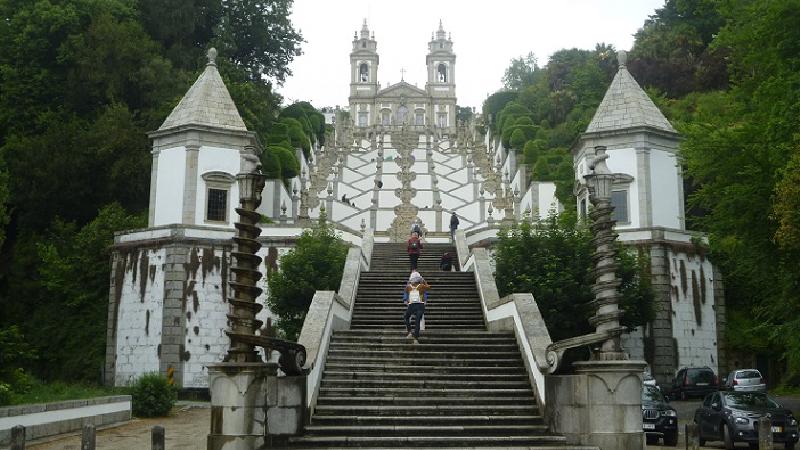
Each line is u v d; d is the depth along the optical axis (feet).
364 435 46.91
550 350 49.11
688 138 73.15
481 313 71.46
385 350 59.00
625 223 103.19
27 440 53.83
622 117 106.01
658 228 100.83
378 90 374.22
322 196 198.70
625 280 90.17
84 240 113.80
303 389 46.44
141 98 136.67
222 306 103.45
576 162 111.96
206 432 63.21
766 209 63.57
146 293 104.06
